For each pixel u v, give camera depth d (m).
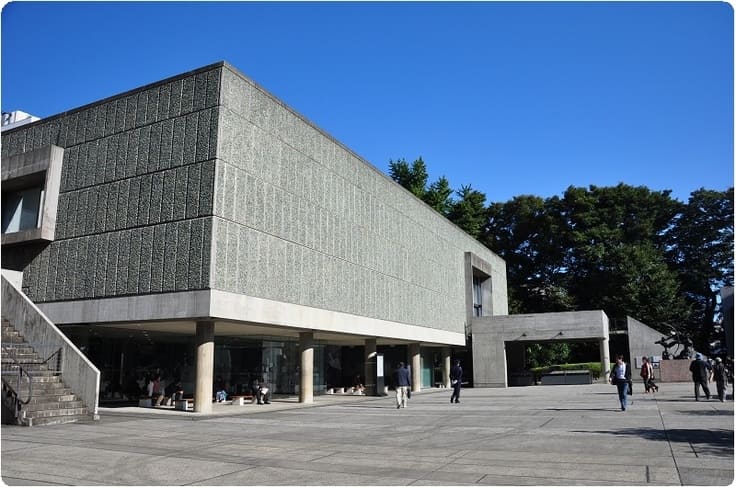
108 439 14.09
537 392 33.97
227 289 21.86
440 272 44.34
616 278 65.19
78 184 26.08
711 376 36.81
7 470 10.09
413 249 39.62
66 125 27.30
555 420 17.02
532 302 75.56
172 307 21.73
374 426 16.84
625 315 64.31
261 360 30.58
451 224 47.97
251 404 27.20
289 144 26.67
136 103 25.27
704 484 8.27
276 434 15.14
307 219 27.41
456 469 9.75
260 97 25.06
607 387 37.19
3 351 19.31
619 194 72.94
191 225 22.08
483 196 80.75
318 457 11.30
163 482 9.16
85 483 9.09
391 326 35.09
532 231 77.56
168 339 30.48
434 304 42.41
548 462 10.15
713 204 70.44
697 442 11.94
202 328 22.06
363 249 32.56
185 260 21.86
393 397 32.91
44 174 26.88
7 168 28.25
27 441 13.63
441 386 48.09
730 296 23.12
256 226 23.80
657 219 73.56
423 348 47.06
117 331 27.47
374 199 34.53
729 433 13.15
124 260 23.58
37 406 17.17
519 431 14.65
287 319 25.05
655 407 20.17
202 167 22.48
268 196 24.78
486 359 45.50
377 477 9.25
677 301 62.88
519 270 78.06
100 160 25.67
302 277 26.50
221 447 12.76
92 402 18.34
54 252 25.91
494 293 58.44
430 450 11.91
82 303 24.30
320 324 27.56
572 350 68.88
